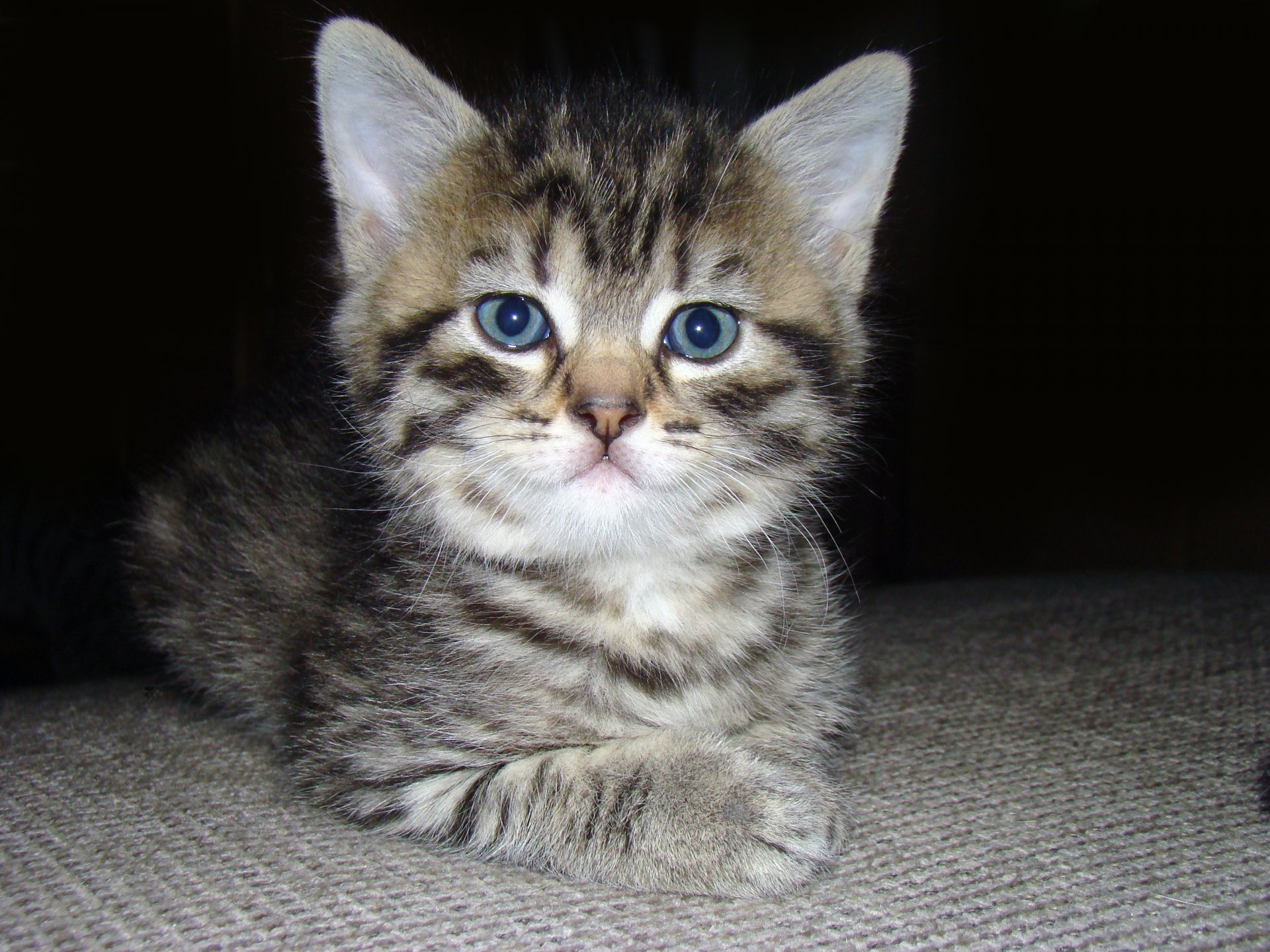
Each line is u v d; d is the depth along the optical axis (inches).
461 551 7.8
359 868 6.4
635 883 6.3
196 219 16.6
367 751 7.4
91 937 5.5
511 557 7.7
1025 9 17.1
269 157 16.2
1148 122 17.3
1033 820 6.9
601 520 7.4
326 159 8.0
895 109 8.3
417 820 7.0
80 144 16.6
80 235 16.7
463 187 7.9
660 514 7.5
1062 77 17.4
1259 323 17.3
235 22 16.0
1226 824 6.8
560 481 7.4
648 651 7.7
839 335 8.4
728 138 8.4
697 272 7.7
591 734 7.4
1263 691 9.3
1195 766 7.7
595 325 7.5
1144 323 18.1
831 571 9.2
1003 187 17.6
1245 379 17.5
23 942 5.5
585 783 6.8
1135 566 18.8
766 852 6.2
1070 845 6.5
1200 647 10.5
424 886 6.2
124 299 16.9
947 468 18.0
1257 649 10.5
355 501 8.6
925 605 12.5
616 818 6.5
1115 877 6.1
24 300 16.8
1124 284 18.0
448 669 7.5
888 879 6.2
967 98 17.2
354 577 8.2
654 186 7.9
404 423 7.8
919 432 17.5
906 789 7.4
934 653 10.6
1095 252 18.0
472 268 7.6
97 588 13.5
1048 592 13.0
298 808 7.3
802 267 8.2
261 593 9.2
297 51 14.9
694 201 7.9
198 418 12.3
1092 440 18.7
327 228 11.5
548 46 15.5
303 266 14.8
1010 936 5.5
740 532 7.9
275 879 6.2
